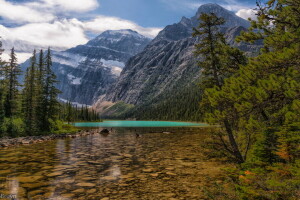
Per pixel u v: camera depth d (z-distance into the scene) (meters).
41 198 8.70
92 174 12.62
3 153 20.52
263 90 6.22
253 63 7.17
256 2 7.99
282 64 6.30
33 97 44.47
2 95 42.41
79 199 8.62
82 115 149.00
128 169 13.94
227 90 7.68
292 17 7.31
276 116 6.98
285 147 7.98
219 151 13.87
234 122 8.84
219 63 15.39
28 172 13.04
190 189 9.82
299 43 5.88
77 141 31.88
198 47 16.69
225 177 11.72
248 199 6.19
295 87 5.69
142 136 39.66
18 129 39.44
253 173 7.52
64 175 12.38
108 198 8.74
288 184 6.10
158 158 17.81
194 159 17.28
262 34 9.98
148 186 10.34
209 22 16.77
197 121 122.75
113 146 25.81
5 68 45.28
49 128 46.78
